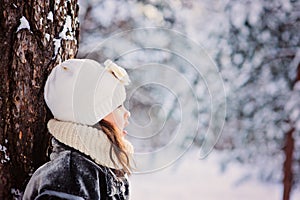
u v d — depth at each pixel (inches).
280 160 208.5
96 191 51.6
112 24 226.4
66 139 52.6
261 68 198.5
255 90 200.4
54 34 59.8
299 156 191.0
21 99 57.3
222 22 201.3
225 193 208.1
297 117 192.4
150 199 199.9
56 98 53.0
